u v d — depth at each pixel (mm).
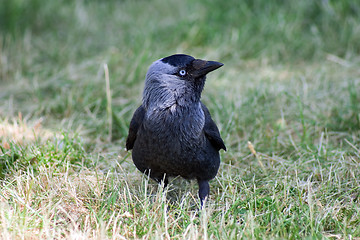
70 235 6613
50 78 13914
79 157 9516
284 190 7844
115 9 19328
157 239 6441
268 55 15352
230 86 13453
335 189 8312
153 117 7746
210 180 8938
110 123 11094
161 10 18719
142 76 14109
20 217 6926
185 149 7793
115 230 6992
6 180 8352
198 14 17156
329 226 7277
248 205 7852
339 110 11320
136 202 7879
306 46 15422
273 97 12375
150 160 7980
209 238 6691
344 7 15922
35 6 17938
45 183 8289
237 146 10547
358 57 14719
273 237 6602
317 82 12875
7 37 15859
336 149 9711
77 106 12211
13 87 13562
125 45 16141
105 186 8438
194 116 7762
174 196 8727
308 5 16547
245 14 16812
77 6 18812
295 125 11180
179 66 7711
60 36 17250
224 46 15742
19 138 10141
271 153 10055
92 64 14781
